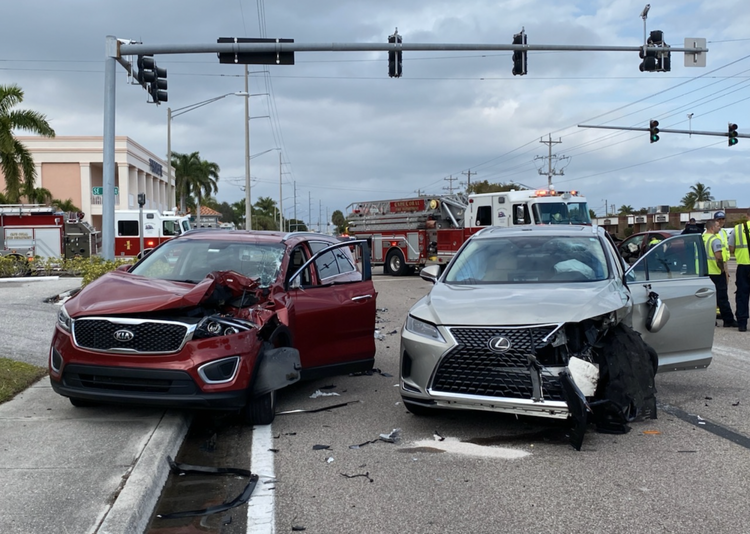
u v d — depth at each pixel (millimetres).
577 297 5527
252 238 7148
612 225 74188
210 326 5398
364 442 5496
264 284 6387
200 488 4555
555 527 3883
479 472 4793
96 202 54969
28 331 9906
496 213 21969
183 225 30781
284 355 5953
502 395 5199
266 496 4379
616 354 5391
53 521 3668
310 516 4070
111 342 5336
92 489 4105
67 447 4898
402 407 6578
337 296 7105
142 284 5961
